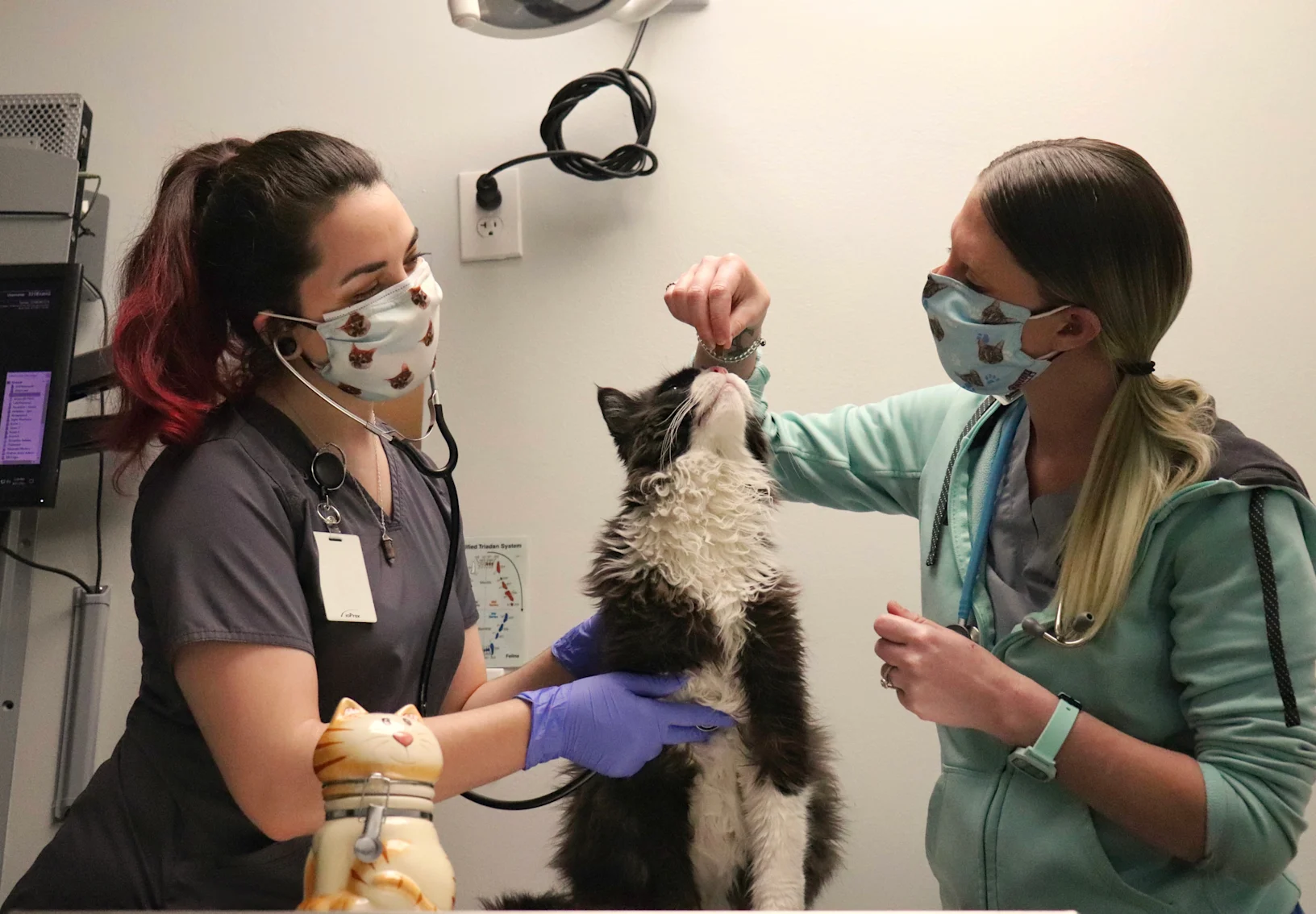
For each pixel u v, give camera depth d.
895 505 1.70
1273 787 1.18
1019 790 1.31
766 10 2.09
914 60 2.05
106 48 2.16
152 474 1.27
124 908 1.25
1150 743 1.28
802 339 2.03
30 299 1.86
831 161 2.05
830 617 1.98
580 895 1.37
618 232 2.08
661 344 2.05
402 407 1.70
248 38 2.15
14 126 1.99
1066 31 2.03
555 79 2.12
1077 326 1.29
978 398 1.58
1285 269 1.95
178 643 1.14
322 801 1.05
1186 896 1.22
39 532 2.08
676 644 1.38
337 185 1.25
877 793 1.93
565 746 1.25
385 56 2.15
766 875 1.31
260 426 1.32
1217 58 1.99
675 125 2.09
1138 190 1.26
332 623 1.26
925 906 1.89
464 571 1.55
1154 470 1.27
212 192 1.29
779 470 1.69
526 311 2.09
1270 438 1.93
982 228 1.31
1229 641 1.21
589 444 2.05
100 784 1.31
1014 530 1.43
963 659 1.23
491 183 2.07
